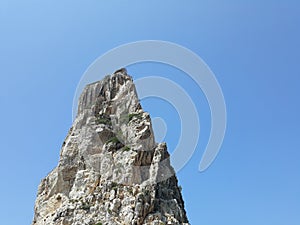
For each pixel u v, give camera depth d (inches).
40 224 3597.4
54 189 3858.3
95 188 3646.7
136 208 3383.4
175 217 3548.2
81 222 3358.8
